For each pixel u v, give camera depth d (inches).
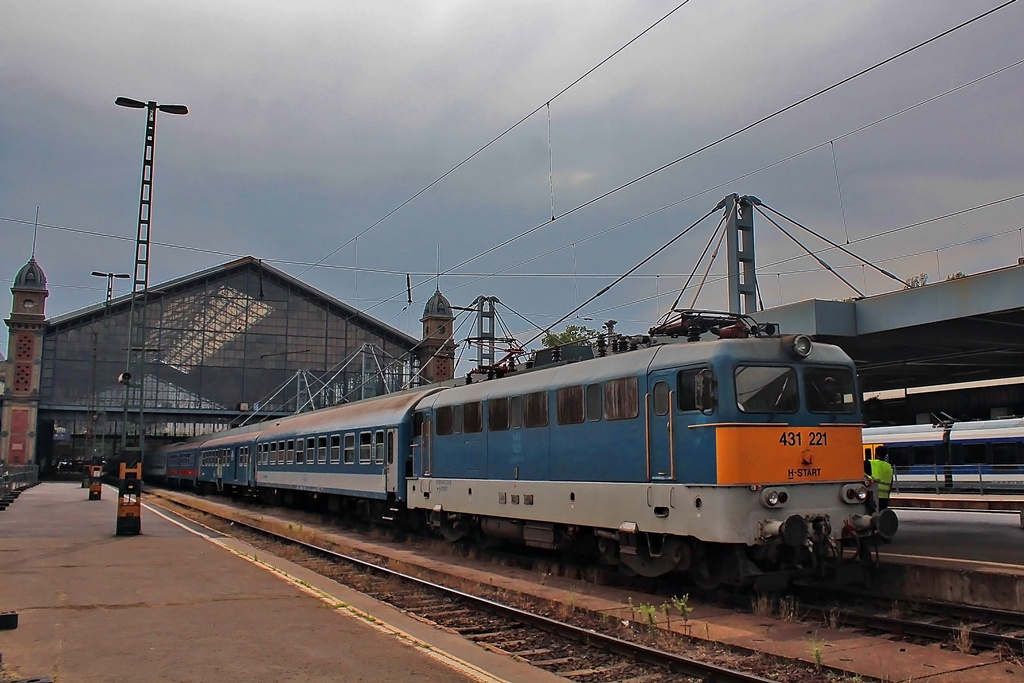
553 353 656.4
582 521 567.5
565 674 341.4
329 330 2869.1
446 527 778.2
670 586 548.4
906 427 1593.3
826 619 437.7
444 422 771.4
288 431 1273.4
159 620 408.8
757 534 456.8
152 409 2650.1
